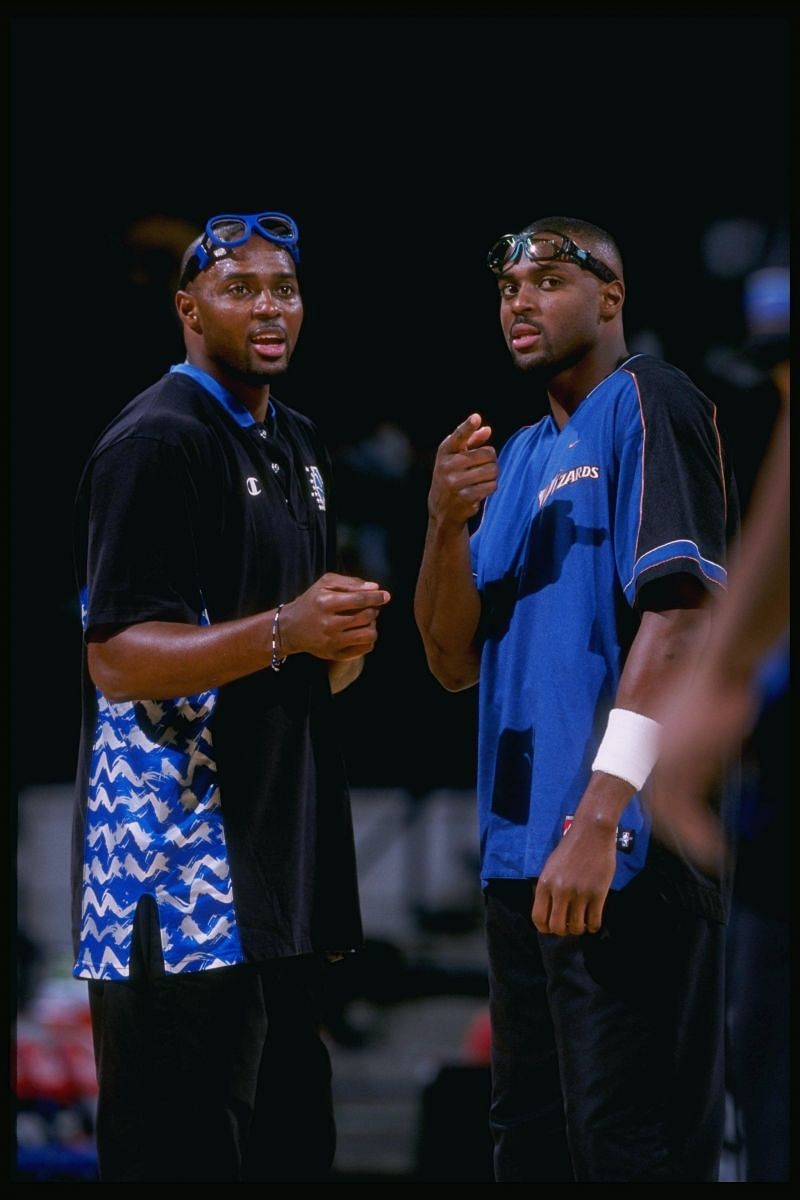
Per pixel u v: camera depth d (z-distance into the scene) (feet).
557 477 22.13
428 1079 37.14
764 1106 22.25
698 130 67.26
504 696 22.40
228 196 68.59
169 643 21.26
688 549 20.11
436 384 71.15
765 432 23.17
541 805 21.30
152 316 66.33
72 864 23.41
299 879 22.62
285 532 23.32
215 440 22.77
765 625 10.12
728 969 25.25
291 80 67.97
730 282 62.23
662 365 22.09
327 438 70.74
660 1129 20.44
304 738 22.99
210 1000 21.88
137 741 22.35
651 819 20.49
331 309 71.26
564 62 67.31
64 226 66.13
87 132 66.74
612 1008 20.49
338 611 20.58
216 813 22.12
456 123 68.85
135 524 21.83
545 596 21.86
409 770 63.36
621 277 22.80
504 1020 22.44
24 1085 41.55
